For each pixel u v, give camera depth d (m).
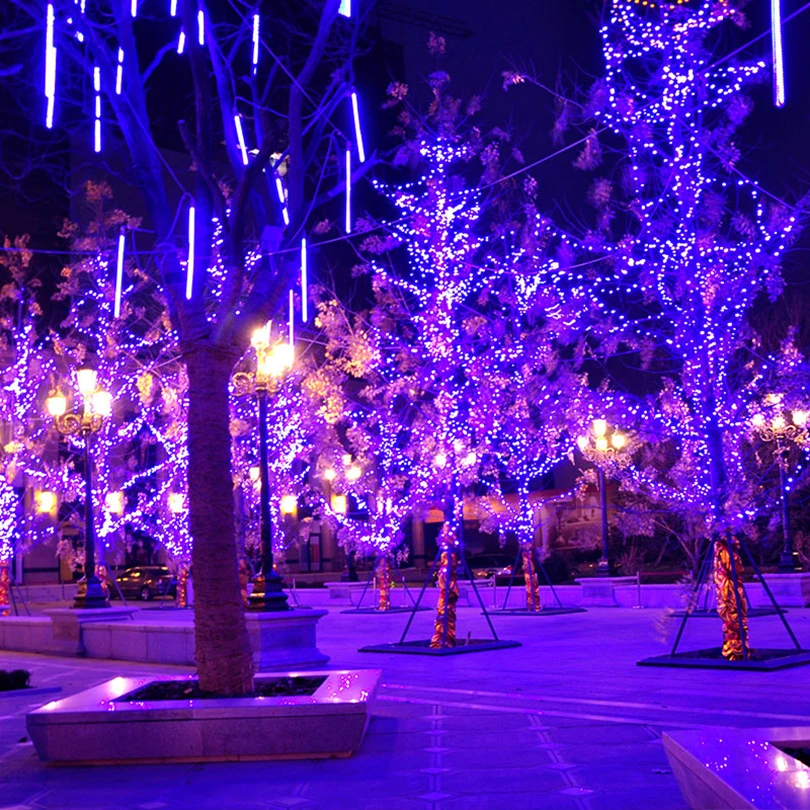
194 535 10.12
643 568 36.62
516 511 30.45
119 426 46.53
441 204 24.08
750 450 30.78
